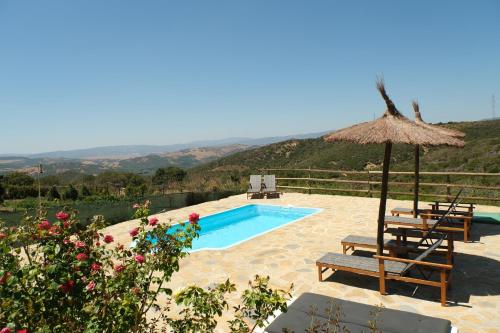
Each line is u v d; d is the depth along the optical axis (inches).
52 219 317.1
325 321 123.1
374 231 296.4
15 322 80.6
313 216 367.6
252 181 550.6
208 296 92.7
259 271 210.8
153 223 109.3
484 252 229.5
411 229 245.0
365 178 761.0
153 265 99.0
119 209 539.2
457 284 181.3
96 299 91.4
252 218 445.4
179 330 95.3
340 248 252.4
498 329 136.9
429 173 402.9
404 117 189.8
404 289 176.4
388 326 118.0
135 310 90.4
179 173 960.9
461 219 272.7
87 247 96.7
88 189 716.0
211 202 505.4
